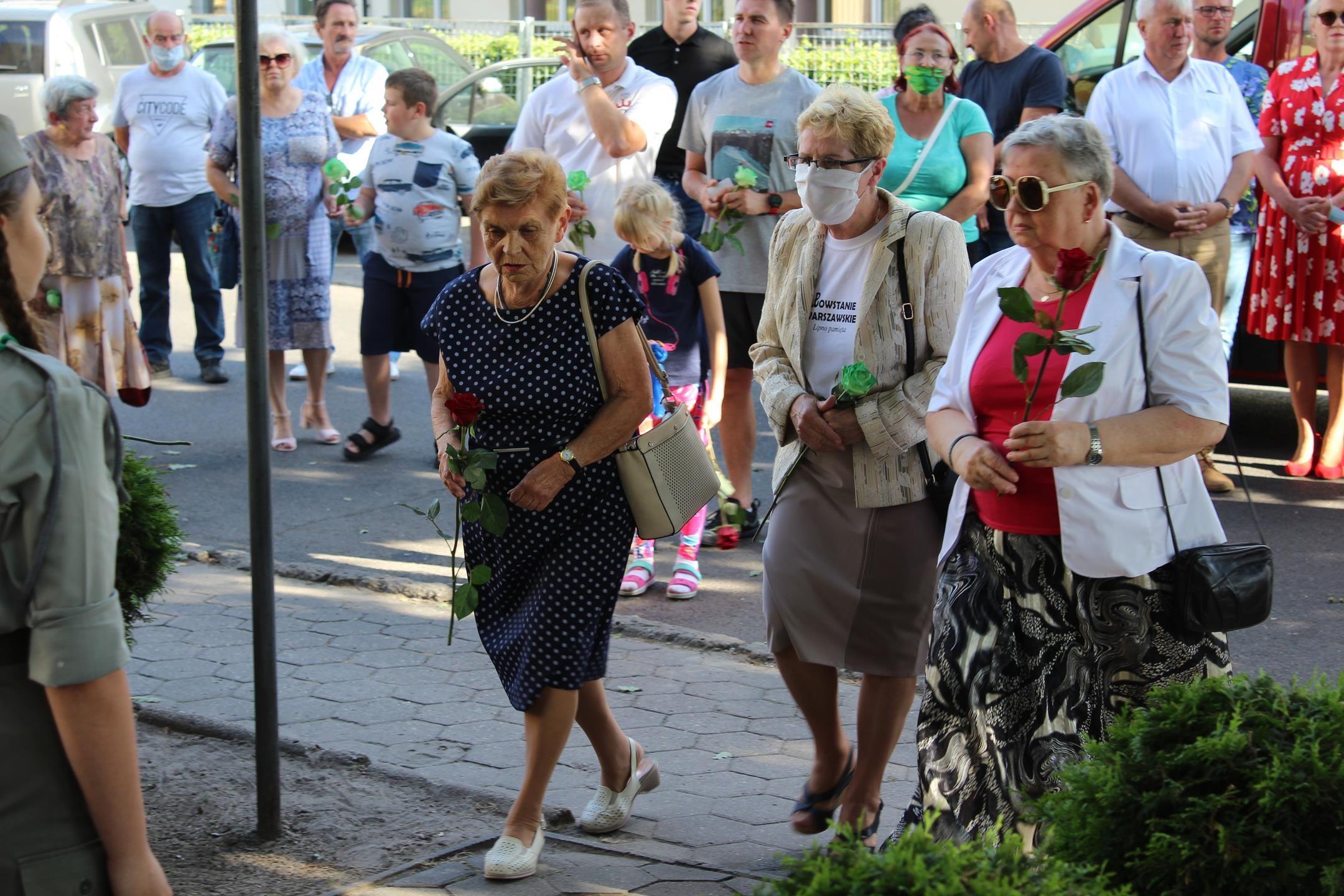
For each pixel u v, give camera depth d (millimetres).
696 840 7754
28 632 3965
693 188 14109
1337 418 15148
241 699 9641
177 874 7066
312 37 31047
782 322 7852
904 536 7531
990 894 3939
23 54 31375
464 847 7441
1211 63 14336
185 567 12805
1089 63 17812
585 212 13328
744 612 11797
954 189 12055
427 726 9312
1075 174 6059
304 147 16312
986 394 6508
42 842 3990
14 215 4039
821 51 35469
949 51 11805
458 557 13180
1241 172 14320
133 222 20531
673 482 7379
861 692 7730
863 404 7414
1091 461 6020
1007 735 6332
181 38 20219
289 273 16688
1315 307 14703
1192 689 4816
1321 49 14344
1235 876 4398
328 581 12445
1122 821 4605
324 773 8422
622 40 13703
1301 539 13242
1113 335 6137
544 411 7113
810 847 4344
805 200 7398
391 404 19469
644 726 9422
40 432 3883
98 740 3975
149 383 17234
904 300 7473
